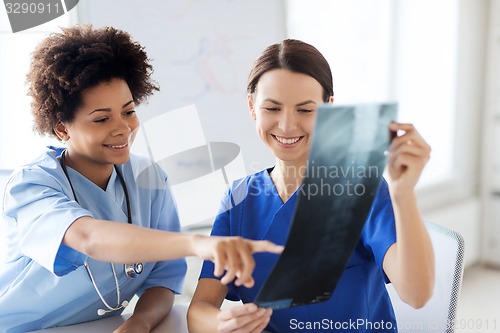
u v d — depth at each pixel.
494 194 3.06
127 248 0.81
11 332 1.13
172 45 1.80
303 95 0.91
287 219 1.01
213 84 1.87
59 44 1.00
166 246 0.78
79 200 1.09
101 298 1.10
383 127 0.67
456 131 2.96
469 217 2.98
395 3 2.67
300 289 0.75
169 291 1.18
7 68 1.67
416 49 2.84
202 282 1.04
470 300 2.64
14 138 1.71
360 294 0.98
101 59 0.99
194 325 0.98
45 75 0.99
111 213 1.12
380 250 0.91
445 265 1.09
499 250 3.04
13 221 1.11
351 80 2.61
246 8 1.93
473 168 3.14
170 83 1.79
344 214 0.69
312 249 0.69
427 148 0.76
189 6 1.83
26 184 1.03
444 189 3.00
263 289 0.70
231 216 1.06
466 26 2.88
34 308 1.11
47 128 1.07
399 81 2.77
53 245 0.92
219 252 0.69
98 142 1.01
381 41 2.70
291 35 2.29
